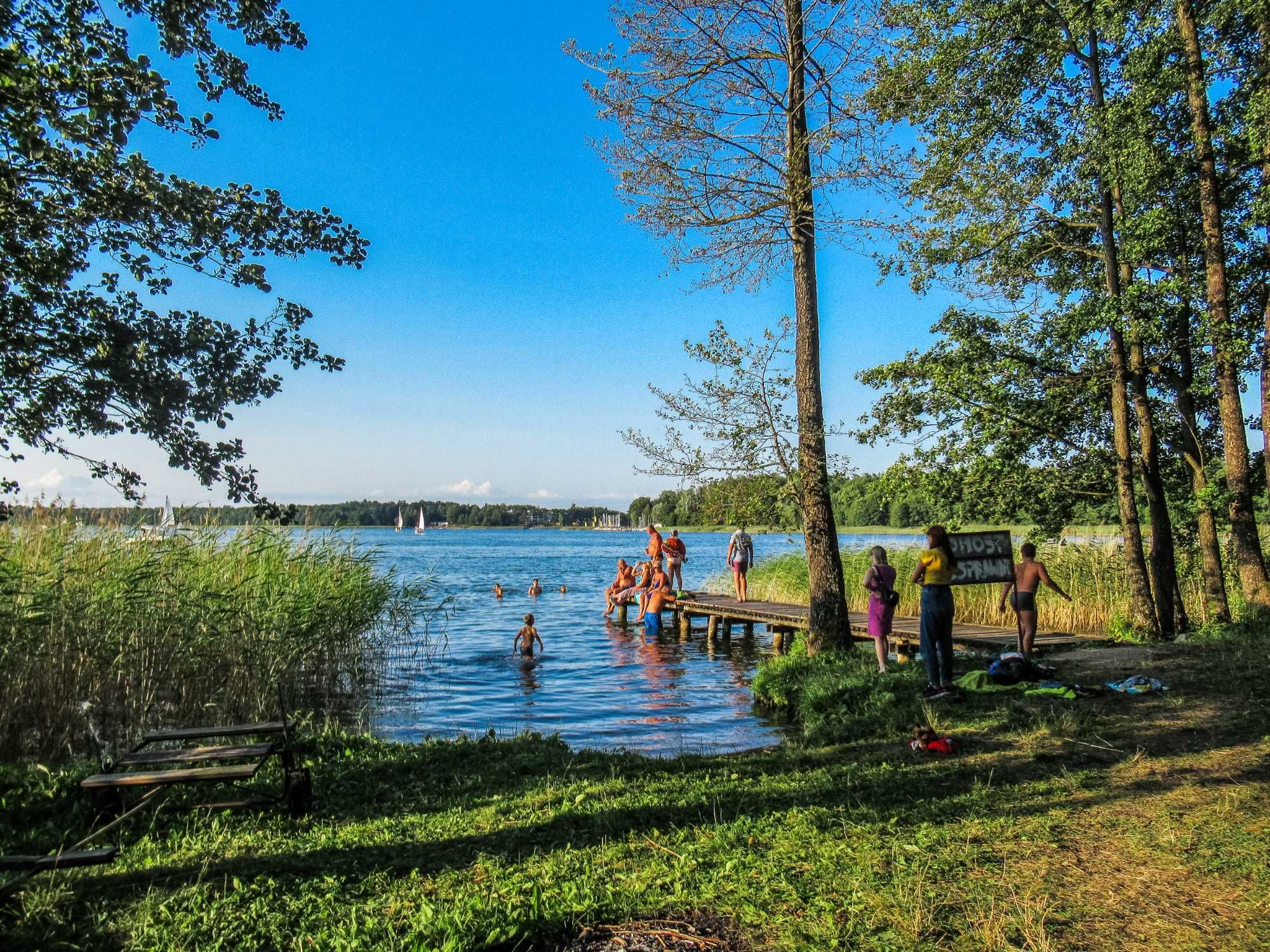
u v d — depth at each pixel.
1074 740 7.42
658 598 22.47
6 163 5.23
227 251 6.25
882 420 16.55
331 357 6.62
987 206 16.78
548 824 5.40
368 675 14.81
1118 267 16.27
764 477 13.39
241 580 12.54
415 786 6.51
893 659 13.90
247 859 4.83
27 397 5.72
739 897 4.23
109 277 6.10
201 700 10.83
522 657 17.84
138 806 5.37
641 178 13.17
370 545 16.95
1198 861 4.63
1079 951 3.69
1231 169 15.34
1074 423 16.50
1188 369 16.05
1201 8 14.80
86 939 3.83
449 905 4.07
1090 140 14.83
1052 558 19.39
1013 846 4.93
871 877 4.46
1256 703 8.49
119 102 5.22
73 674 9.48
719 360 13.23
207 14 6.18
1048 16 15.14
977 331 16.53
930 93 15.34
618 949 3.75
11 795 5.85
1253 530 14.40
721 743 9.62
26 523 10.52
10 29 5.13
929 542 10.09
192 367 6.05
